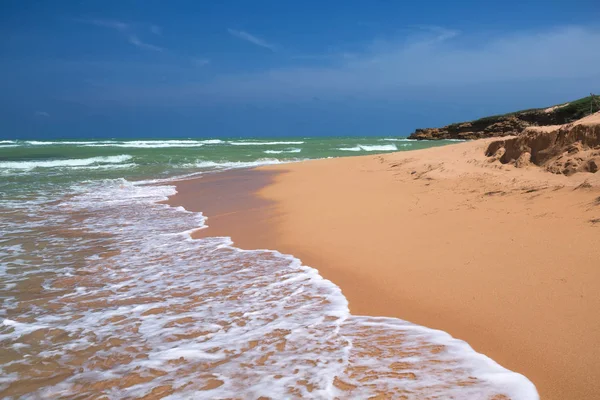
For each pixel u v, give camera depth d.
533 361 3.03
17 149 36.53
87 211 10.15
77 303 4.58
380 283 4.73
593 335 3.20
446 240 5.73
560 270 4.24
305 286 4.87
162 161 25.64
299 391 2.83
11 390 2.99
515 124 60.19
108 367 3.27
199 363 3.28
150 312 4.29
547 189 7.00
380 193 9.80
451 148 15.24
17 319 4.19
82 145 49.06
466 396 2.69
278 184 13.88
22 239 7.44
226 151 34.56
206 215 9.51
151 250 6.69
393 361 3.17
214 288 4.93
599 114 8.80
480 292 4.14
